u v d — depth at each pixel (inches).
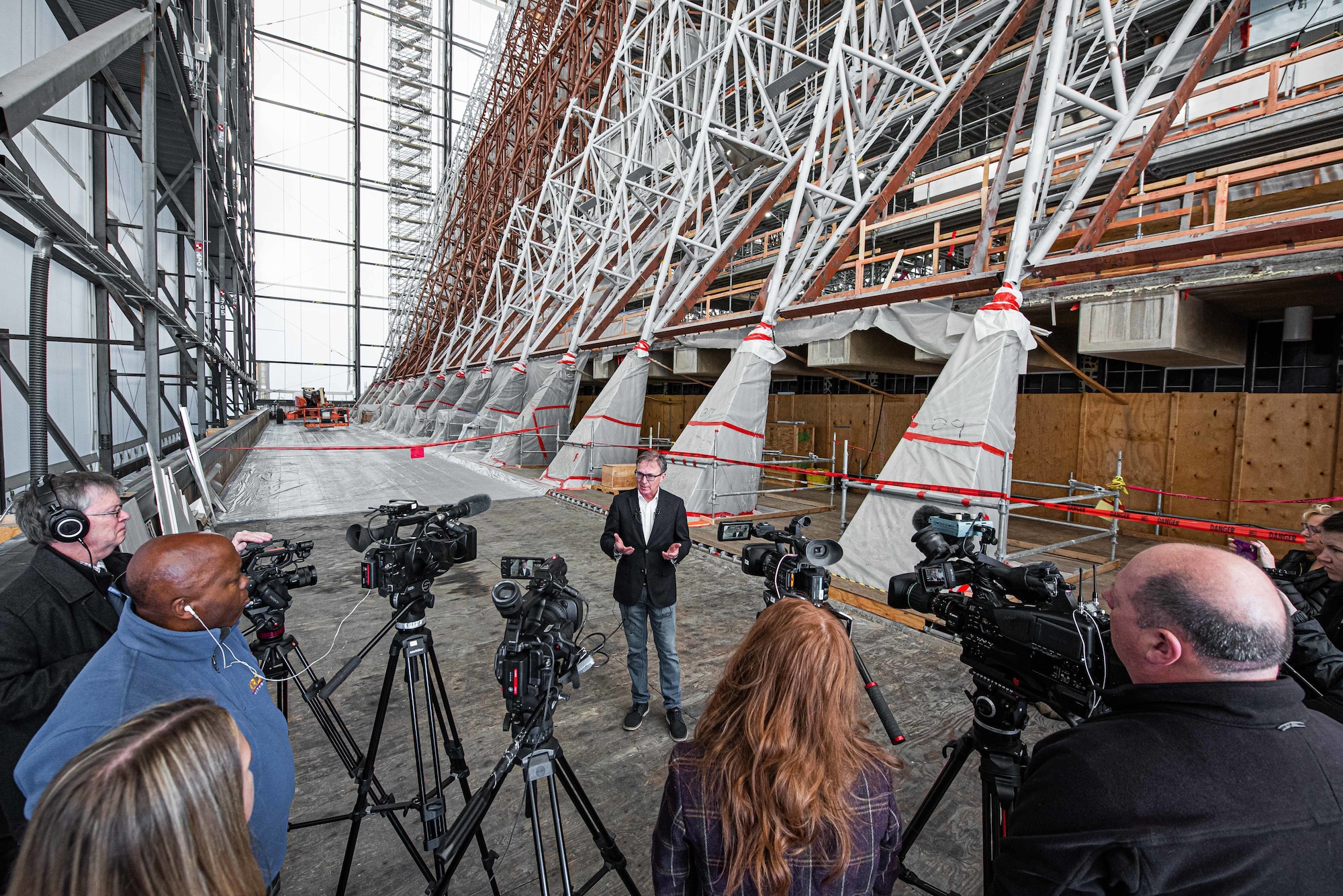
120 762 27.2
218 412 698.8
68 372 273.4
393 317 1510.8
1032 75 265.3
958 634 70.2
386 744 120.0
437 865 76.5
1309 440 258.5
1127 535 311.0
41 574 67.5
